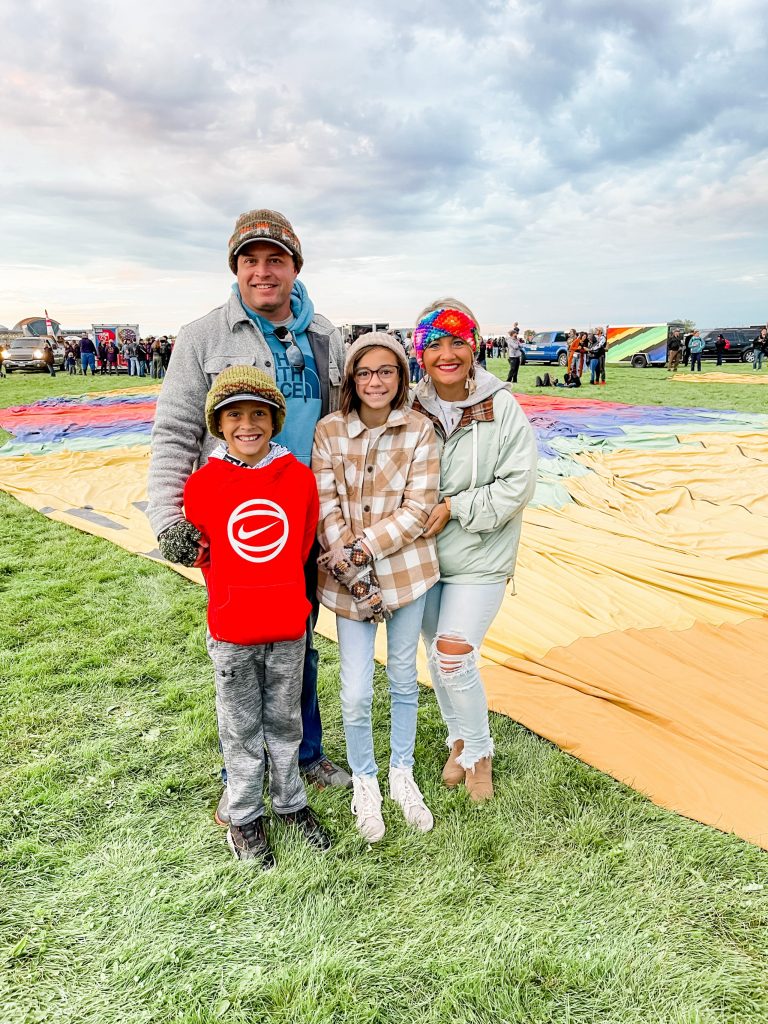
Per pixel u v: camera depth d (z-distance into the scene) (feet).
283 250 6.99
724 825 7.54
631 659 11.51
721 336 96.53
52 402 49.67
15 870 6.80
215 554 6.59
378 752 9.14
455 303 7.45
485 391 7.66
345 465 7.50
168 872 6.82
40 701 10.11
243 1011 5.33
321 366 7.75
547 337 95.04
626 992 5.54
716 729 9.36
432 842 7.32
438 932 6.10
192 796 8.07
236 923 6.20
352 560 7.21
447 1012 5.37
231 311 7.34
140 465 28.35
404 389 7.43
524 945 5.96
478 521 7.47
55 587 14.80
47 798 7.91
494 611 8.02
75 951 5.88
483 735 8.00
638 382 66.90
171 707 9.98
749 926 6.20
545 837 7.37
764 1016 5.35
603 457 27.48
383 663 11.50
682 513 21.06
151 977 5.63
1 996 5.44
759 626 12.92
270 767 7.50
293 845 7.17
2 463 28.60
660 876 6.79
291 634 6.65
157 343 74.59
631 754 8.82
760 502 21.58
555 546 17.39
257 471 6.54
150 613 13.43
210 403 6.37
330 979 5.61
